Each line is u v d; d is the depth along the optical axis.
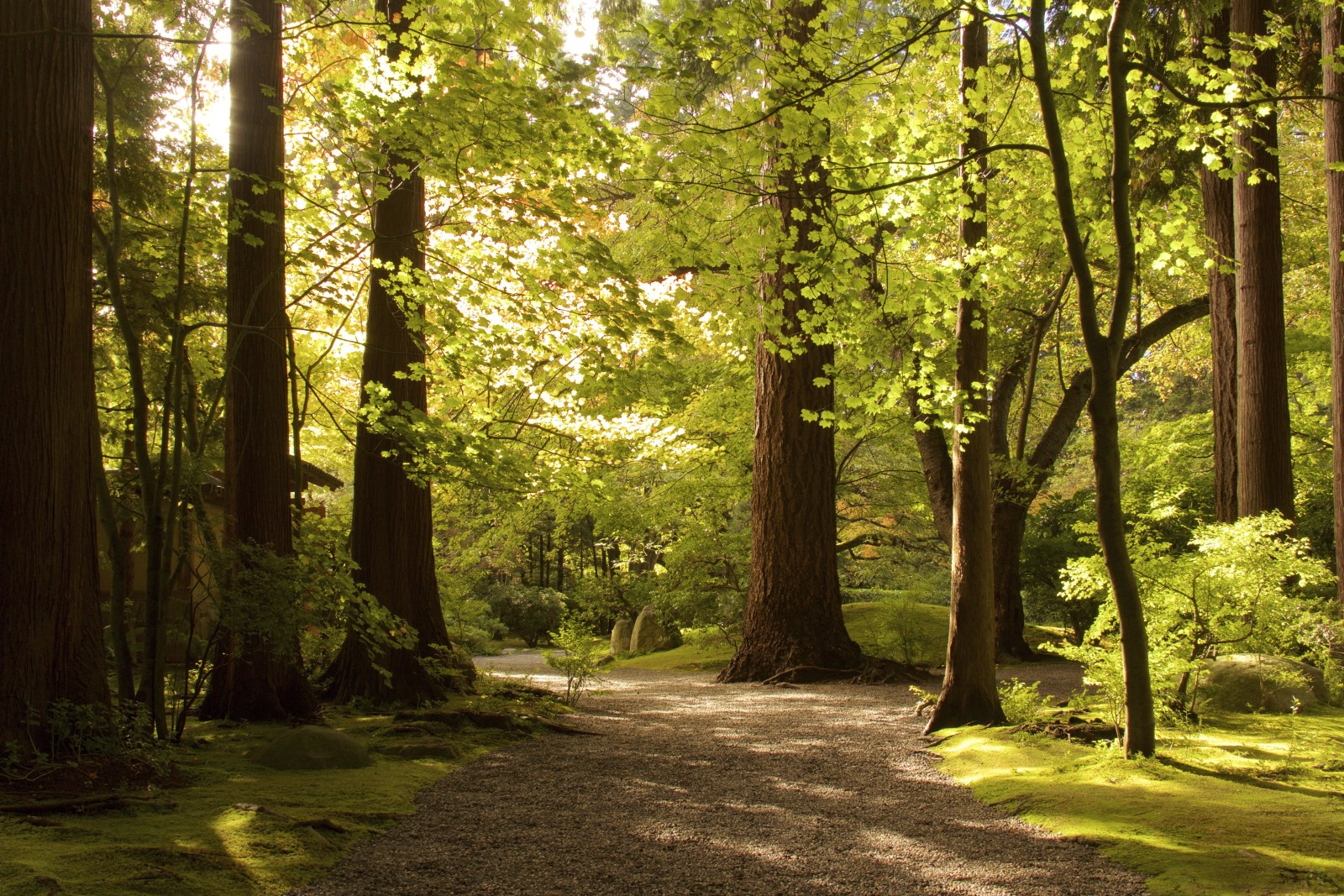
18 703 5.00
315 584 6.93
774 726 8.40
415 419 7.86
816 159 7.57
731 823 4.88
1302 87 11.80
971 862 4.15
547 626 26.50
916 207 7.27
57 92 5.40
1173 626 7.47
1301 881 3.65
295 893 3.65
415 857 4.19
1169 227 7.30
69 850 3.80
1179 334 19.86
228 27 7.86
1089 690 10.60
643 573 21.22
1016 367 15.25
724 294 7.04
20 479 5.13
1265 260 11.02
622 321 7.38
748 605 13.31
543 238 7.85
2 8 5.27
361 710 8.70
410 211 9.64
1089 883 3.83
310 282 10.80
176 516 6.55
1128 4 5.60
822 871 4.05
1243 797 4.98
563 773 6.16
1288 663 8.04
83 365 5.68
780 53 5.91
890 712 9.32
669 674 14.55
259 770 5.74
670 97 5.83
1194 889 3.64
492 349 8.17
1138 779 5.41
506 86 6.19
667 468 15.92
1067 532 19.11
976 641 7.86
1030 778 5.73
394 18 7.46
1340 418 9.55
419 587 9.95
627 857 4.25
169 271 8.47
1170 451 17.23
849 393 7.56
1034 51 5.62
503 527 15.84
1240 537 7.26
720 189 6.31
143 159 8.58
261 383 8.04
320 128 9.18
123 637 6.20
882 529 19.12
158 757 5.50
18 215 5.22
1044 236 7.59
